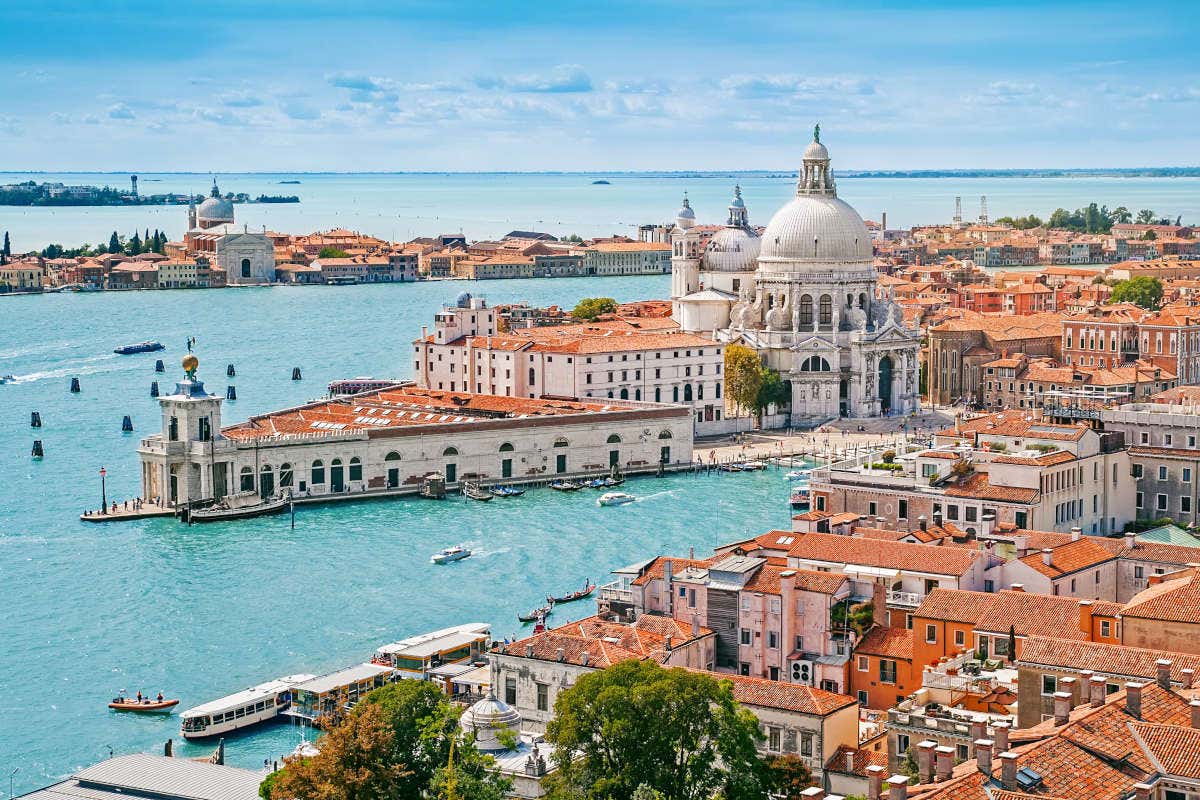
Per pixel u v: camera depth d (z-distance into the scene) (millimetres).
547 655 188625
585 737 155125
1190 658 156750
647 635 195625
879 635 198875
